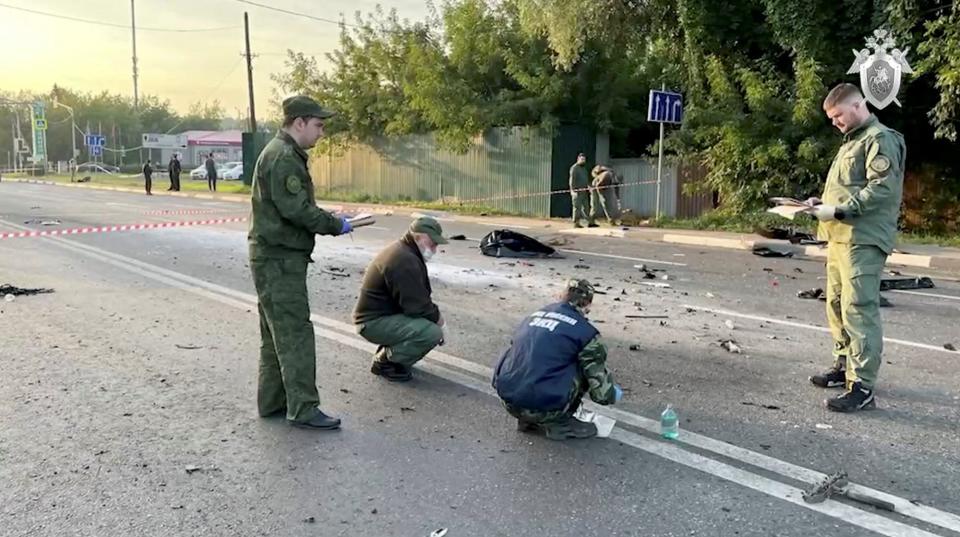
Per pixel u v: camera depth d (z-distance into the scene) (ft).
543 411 14.85
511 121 76.18
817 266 39.86
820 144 53.47
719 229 57.06
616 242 51.70
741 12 58.90
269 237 15.26
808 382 19.07
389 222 66.95
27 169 234.58
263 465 14.06
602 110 73.56
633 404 17.42
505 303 29.17
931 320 26.53
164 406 17.24
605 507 12.39
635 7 65.46
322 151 99.25
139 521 11.94
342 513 12.22
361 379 19.33
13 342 22.67
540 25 66.85
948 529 11.67
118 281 33.58
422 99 79.10
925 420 16.35
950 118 47.32
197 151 299.17
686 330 24.70
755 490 13.00
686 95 66.03
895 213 16.76
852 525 11.79
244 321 25.80
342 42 96.12
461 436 15.49
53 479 13.39
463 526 11.77
